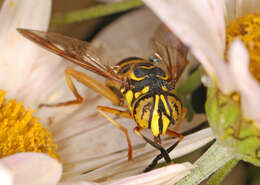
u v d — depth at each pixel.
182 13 0.10
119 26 0.14
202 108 0.14
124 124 0.13
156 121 0.11
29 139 0.12
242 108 0.11
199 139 0.12
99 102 0.13
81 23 0.14
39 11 0.13
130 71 0.12
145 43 0.14
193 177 0.12
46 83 0.13
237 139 0.11
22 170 0.11
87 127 0.13
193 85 0.13
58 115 0.13
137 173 0.12
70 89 0.13
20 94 0.13
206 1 0.11
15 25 0.13
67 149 0.13
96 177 0.12
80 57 0.12
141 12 0.15
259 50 0.11
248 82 0.10
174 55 0.12
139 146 0.13
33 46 0.13
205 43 0.11
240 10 0.12
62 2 0.15
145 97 0.12
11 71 0.13
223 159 0.12
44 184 0.11
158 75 0.12
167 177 0.11
